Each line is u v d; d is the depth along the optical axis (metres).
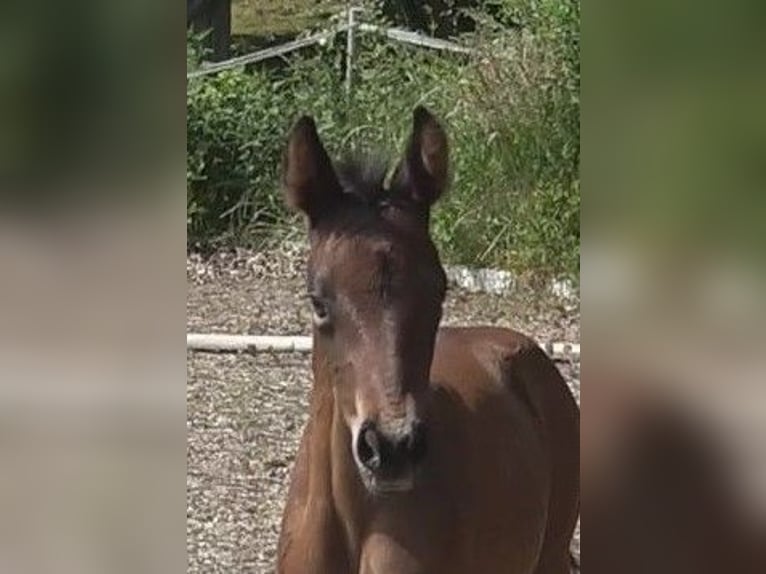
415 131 3.58
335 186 3.47
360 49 11.96
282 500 6.64
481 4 12.12
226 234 10.95
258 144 11.20
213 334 9.16
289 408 7.82
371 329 3.19
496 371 4.30
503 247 9.73
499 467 3.94
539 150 9.70
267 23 15.05
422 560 3.46
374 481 3.18
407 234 3.35
